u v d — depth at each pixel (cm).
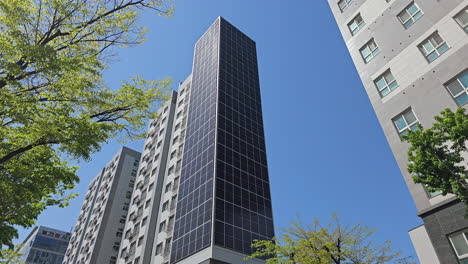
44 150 1109
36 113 958
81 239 6781
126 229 5038
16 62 1008
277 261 1798
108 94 1166
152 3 1344
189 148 4378
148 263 3928
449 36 1770
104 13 1195
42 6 1074
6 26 1014
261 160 4300
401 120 1848
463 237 1351
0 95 917
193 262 3005
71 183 1170
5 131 1009
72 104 1116
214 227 3070
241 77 5222
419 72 1848
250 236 3297
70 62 1029
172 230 3775
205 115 4488
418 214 1548
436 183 1081
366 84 2164
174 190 4288
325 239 1781
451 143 1521
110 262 5431
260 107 5103
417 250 1506
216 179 3484
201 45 6106
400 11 2130
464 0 1766
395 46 2062
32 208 1109
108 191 6544
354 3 2533
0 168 971
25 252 8669
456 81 1653
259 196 3812
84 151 1070
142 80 1345
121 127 1213
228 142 4025
